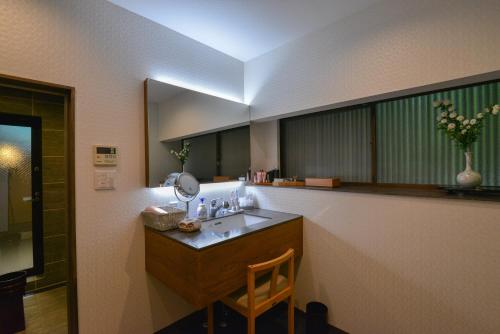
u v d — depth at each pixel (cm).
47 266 256
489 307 130
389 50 166
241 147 247
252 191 245
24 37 136
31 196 249
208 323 175
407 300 156
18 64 134
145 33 184
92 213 158
